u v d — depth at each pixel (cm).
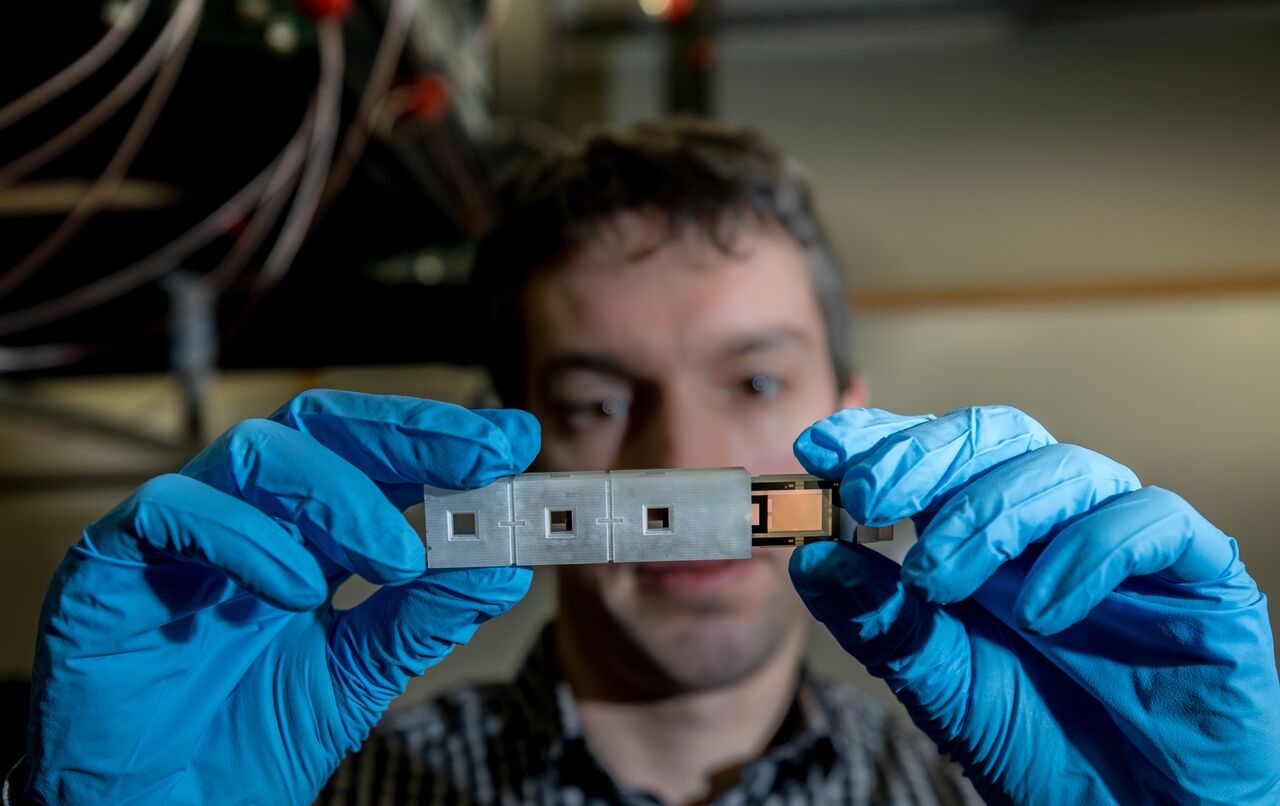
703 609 92
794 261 100
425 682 214
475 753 105
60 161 111
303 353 143
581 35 266
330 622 69
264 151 109
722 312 93
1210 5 247
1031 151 260
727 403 98
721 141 106
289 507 57
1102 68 258
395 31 97
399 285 140
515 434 61
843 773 106
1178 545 54
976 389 254
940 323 257
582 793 98
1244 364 245
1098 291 252
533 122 162
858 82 267
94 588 56
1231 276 250
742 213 95
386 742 108
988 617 67
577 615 98
